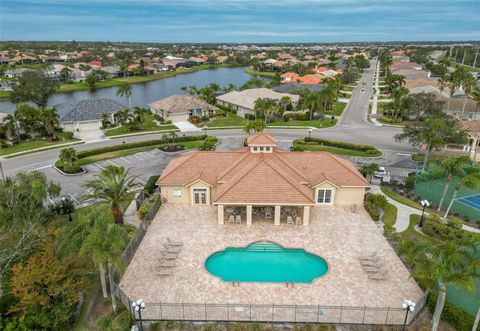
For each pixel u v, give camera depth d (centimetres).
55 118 7800
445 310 2622
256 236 3738
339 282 3050
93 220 2645
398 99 9212
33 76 11775
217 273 3228
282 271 3253
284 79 16488
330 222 4016
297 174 4300
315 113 10131
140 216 4169
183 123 9181
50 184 4341
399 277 3119
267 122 9044
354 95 13150
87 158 6431
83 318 2716
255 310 2731
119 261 2459
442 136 5859
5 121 7981
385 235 3744
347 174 4397
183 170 4484
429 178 5012
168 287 2997
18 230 3064
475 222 4147
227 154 4666
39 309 2591
